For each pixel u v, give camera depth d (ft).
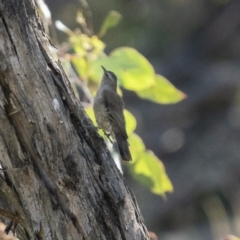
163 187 33.68
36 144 22.86
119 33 70.85
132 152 33.14
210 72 82.99
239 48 84.79
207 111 84.43
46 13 31.63
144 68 32.01
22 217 23.91
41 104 22.68
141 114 80.69
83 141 23.76
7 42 22.18
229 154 81.25
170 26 79.92
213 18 83.87
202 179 79.41
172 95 33.12
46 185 23.26
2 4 22.07
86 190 23.59
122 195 24.32
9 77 22.29
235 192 79.05
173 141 81.46
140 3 74.02
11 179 23.38
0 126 22.68
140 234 24.64
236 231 70.38
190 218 78.43
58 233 23.54
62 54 32.37
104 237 23.86
